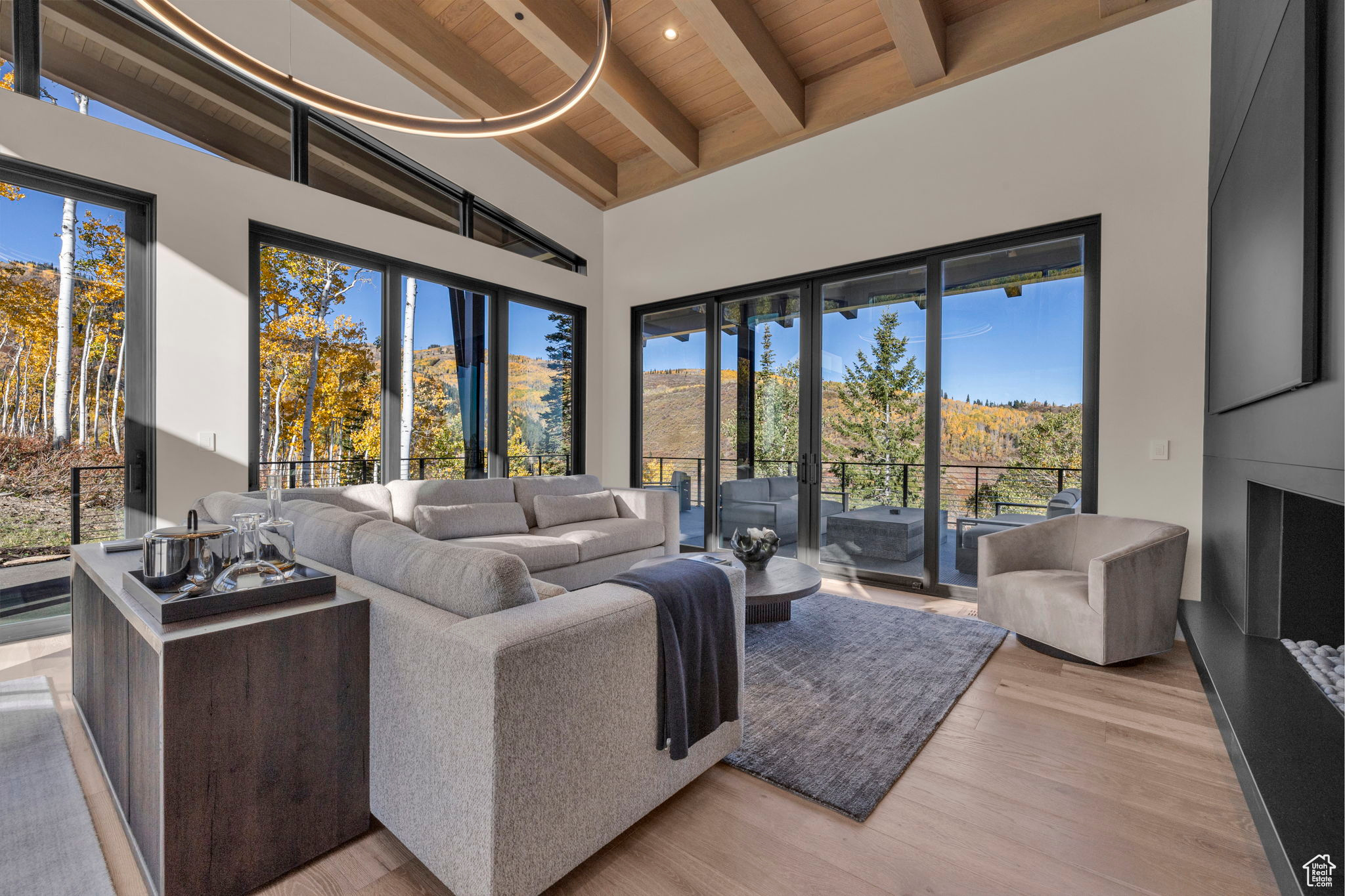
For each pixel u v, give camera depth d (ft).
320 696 4.96
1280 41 6.26
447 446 15.87
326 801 5.02
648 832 5.37
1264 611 8.41
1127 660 9.53
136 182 10.59
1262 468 6.95
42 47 10.08
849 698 8.09
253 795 4.59
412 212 15.08
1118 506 11.31
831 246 14.87
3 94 9.33
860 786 6.03
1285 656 7.79
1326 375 5.07
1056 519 10.94
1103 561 8.68
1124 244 11.23
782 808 5.74
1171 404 10.82
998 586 10.26
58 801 5.62
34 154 9.59
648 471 19.10
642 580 5.63
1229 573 9.13
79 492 10.37
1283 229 6.02
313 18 12.93
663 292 18.38
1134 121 11.15
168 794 4.17
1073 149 11.73
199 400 11.28
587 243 19.45
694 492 17.95
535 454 18.26
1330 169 5.11
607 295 19.88
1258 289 6.92
